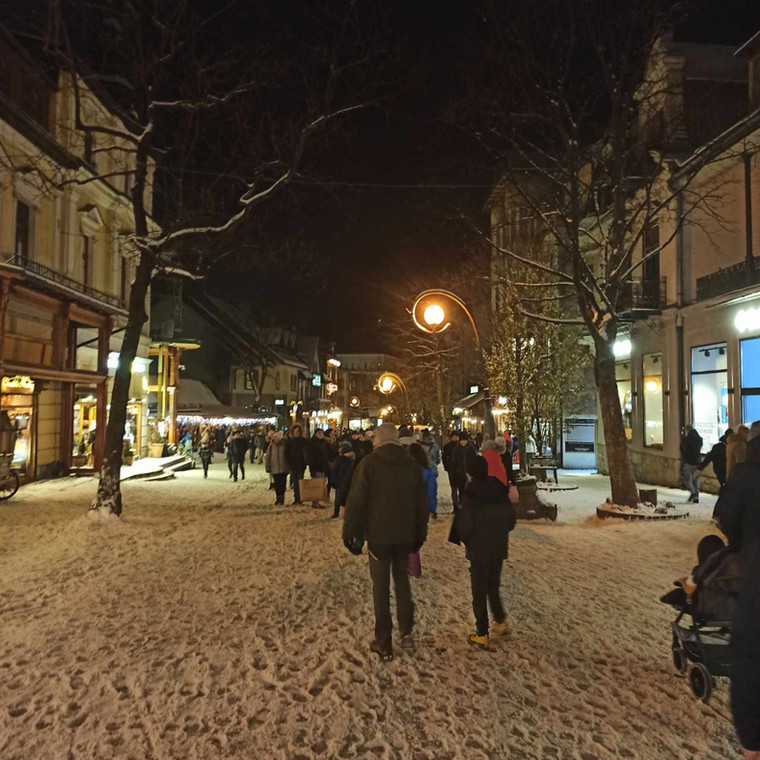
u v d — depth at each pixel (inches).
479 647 219.8
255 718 167.0
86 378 819.4
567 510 596.1
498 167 607.2
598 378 534.0
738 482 132.1
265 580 312.8
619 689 187.5
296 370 2645.2
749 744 116.9
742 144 635.5
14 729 160.4
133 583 306.5
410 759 147.9
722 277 691.4
